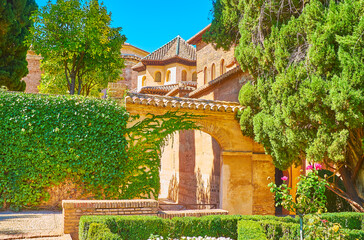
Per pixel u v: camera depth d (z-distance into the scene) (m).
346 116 7.07
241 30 10.60
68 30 14.44
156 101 10.71
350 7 7.18
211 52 19.89
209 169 14.52
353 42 6.93
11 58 15.75
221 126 11.73
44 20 14.26
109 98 10.54
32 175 9.09
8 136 8.93
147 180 10.43
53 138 9.27
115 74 18.94
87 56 16.17
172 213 7.31
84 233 5.55
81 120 9.58
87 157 9.52
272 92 9.32
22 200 9.03
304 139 8.30
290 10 9.12
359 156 8.16
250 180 11.98
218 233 6.54
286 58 8.59
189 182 16.81
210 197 14.19
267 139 10.17
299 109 8.03
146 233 5.96
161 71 28.73
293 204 5.87
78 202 6.28
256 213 11.91
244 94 11.17
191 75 28.23
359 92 6.81
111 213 6.53
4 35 15.27
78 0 14.52
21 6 16.19
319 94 7.48
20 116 9.06
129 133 10.45
